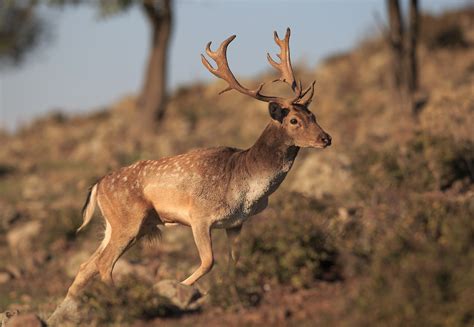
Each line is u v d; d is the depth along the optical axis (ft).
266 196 96.84
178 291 90.68
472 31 334.03
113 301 88.12
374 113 247.70
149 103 300.20
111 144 269.85
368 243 97.14
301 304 86.89
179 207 97.09
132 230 99.71
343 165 155.43
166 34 299.79
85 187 214.48
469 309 72.43
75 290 99.81
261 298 90.43
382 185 132.98
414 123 177.99
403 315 73.46
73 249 161.27
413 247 83.35
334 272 95.61
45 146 313.12
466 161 135.33
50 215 177.17
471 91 161.58
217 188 95.45
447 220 86.79
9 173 260.62
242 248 98.89
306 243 96.17
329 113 261.44
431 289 74.13
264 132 95.71
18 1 330.34
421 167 132.77
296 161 190.49
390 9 207.72
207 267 94.84
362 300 76.38
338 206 128.06
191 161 97.19
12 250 165.07
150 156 239.30
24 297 123.44
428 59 307.99
